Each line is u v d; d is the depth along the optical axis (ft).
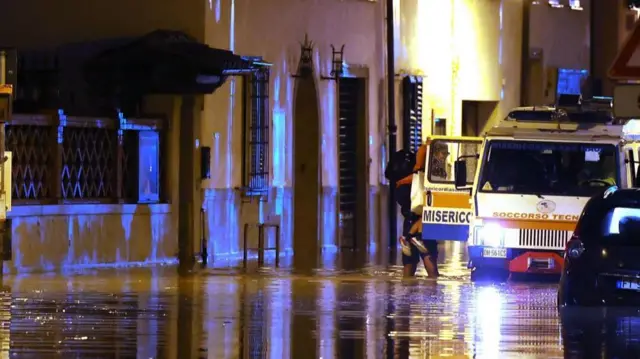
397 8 206.69
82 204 146.41
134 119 154.20
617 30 249.14
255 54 175.22
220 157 167.63
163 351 82.74
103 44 166.09
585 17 249.55
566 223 133.80
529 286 130.52
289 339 88.79
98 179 150.00
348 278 140.26
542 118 140.05
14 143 138.51
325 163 191.31
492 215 134.72
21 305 106.11
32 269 139.44
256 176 174.09
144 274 141.08
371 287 127.95
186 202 161.38
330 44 190.60
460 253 186.39
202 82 156.76
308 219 189.67
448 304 111.86
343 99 196.54
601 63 251.80
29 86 163.02
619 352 84.17
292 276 142.10
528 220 134.10
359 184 198.80
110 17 166.71
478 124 233.96
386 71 203.10
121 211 151.43
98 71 159.84
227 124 169.17
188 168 161.38
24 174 139.85
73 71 163.63
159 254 157.17
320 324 97.04
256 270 151.02
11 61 116.26
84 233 146.30
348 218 198.18
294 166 184.75
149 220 155.43
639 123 140.26
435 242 143.13
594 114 140.56
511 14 234.79
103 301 110.32
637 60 89.40
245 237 167.12
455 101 221.46
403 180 143.84
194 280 134.21
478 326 96.43
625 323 98.02
